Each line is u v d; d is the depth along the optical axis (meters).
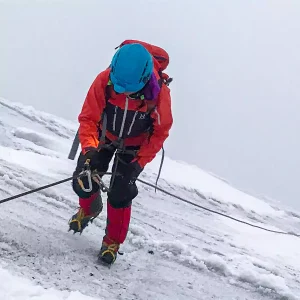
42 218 5.22
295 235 8.50
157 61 4.26
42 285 3.81
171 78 4.41
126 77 3.92
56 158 8.36
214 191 10.23
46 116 13.11
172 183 9.67
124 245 5.20
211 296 4.49
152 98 4.10
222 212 8.84
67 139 11.53
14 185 6.10
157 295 4.23
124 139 4.43
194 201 8.96
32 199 5.76
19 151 7.95
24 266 4.05
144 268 4.74
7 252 4.21
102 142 4.45
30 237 4.62
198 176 11.21
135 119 4.24
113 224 4.52
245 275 5.02
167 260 5.10
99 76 4.24
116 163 4.40
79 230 4.84
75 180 4.54
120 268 4.58
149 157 4.34
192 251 5.35
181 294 4.37
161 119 4.19
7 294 3.47
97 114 4.28
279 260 6.36
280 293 4.82
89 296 3.83
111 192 4.38
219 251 5.91
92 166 4.27
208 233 6.81
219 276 5.00
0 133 9.40
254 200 10.71
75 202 6.07
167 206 7.83
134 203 7.32
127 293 4.11
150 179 9.39
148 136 4.39
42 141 9.88
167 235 6.07
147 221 6.51
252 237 7.37
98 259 4.53
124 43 4.30
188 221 7.21
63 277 4.06
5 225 4.73
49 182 6.69
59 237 4.82
